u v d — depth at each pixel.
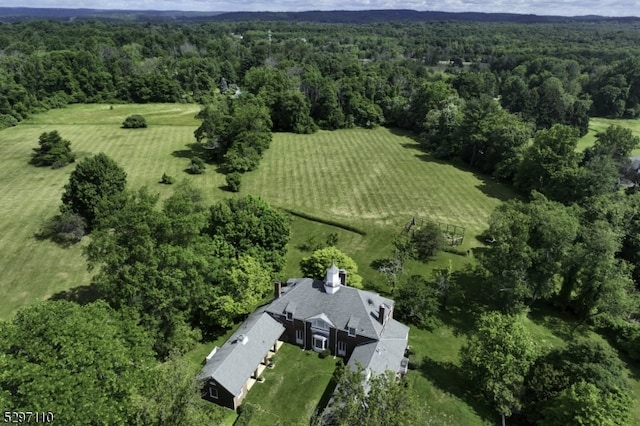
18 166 102.25
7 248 69.31
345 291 50.22
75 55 180.62
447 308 59.31
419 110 142.00
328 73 194.88
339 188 96.75
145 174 100.56
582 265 56.22
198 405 34.31
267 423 40.47
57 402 28.39
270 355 49.34
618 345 54.53
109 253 44.09
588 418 35.47
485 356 42.88
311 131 140.00
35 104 150.50
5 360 29.20
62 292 59.72
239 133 109.44
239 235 56.34
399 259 64.62
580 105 137.75
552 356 44.19
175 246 47.34
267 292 57.59
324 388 44.84
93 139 123.06
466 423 41.50
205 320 52.12
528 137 109.44
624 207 70.31
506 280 55.50
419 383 46.09
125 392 32.22
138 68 193.25
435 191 96.75
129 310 42.19
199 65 195.38
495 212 61.97
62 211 74.19
